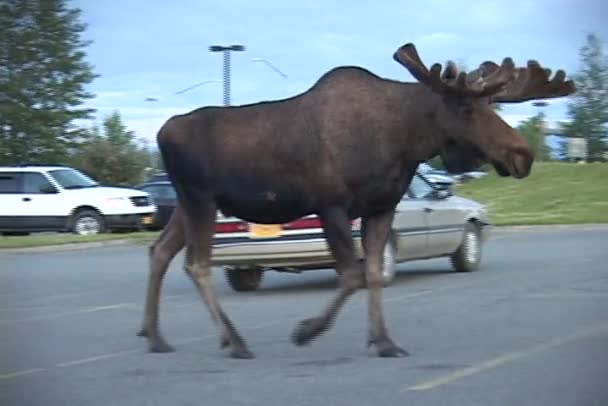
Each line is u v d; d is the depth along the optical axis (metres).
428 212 17.45
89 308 14.70
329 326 9.85
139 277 19.33
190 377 9.45
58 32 50.19
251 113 10.20
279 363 10.03
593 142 72.44
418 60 9.50
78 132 52.44
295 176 9.90
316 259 15.23
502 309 13.52
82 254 25.44
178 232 10.73
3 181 29.66
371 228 10.15
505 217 36.25
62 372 9.80
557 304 13.94
